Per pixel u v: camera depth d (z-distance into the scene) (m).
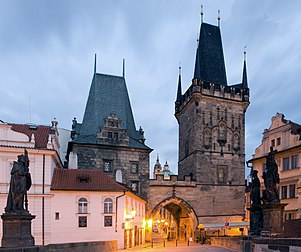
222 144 63.03
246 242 22.33
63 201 38.78
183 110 71.06
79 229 38.72
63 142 64.75
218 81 68.38
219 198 60.91
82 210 39.34
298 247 15.92
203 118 62.66
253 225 27.22
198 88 62.16
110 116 55.88
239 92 65.94
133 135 61.09
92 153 53.75
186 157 67.44
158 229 120.88
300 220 25.47
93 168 53.19
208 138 62.62
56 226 38.00
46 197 38.16
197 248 36.06
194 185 59.78
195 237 57.78
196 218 58.94
